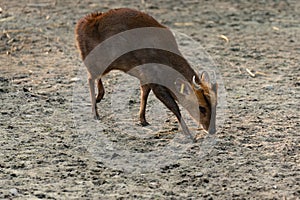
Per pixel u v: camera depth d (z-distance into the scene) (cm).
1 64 2656
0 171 1753
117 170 1786
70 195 1627
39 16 3269
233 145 1952
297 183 1714
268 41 3044
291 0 3681
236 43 3003
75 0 3550
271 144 1955
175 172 1778
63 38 2997
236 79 2559
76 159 1845
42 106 2238
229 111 2219
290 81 2534
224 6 3556
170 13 3400
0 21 3172
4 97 2303
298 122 2125
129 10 2156
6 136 1984
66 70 2616
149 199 1612
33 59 2734
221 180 1728
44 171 1762
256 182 1717
